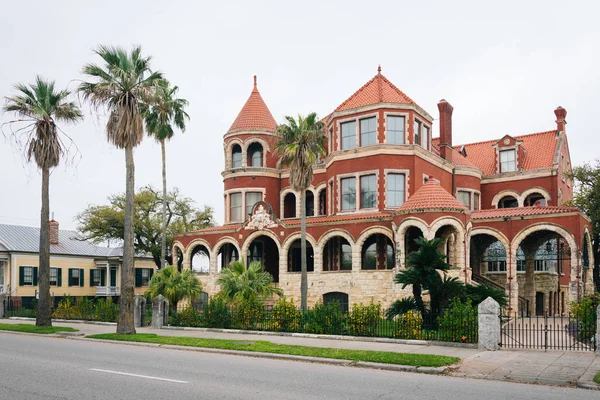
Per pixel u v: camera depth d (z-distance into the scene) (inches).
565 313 1718.8
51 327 1135.0
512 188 1761.8
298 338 900.0
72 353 727.7
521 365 629.9
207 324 1056.8
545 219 1312.7
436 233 1349.7
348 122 1555.1
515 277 1348.4
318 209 1715.1
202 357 703.1
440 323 821.9
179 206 2180.1
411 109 1497.3
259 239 1710.1
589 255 1397.6
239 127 1828.2
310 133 1245.7
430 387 505.4
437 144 1796.3
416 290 928.9
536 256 1632.6
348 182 1535.4
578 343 762.2
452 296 901.8
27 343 864.3
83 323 1273.4
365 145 1513.3
